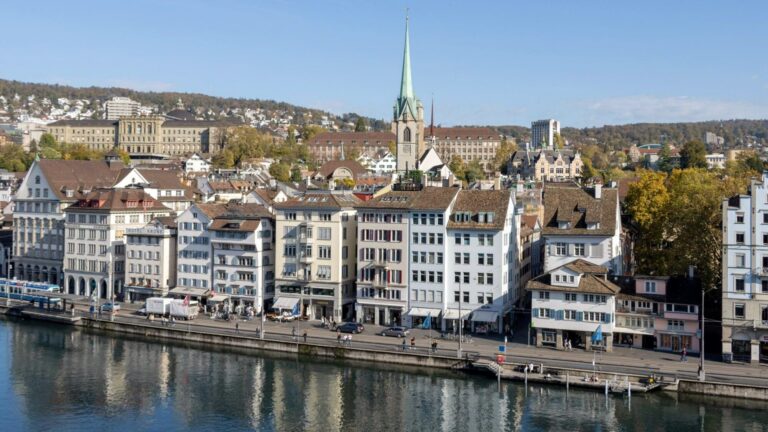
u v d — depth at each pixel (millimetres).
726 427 101188
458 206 147875
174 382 123312
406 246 148875
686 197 154000
